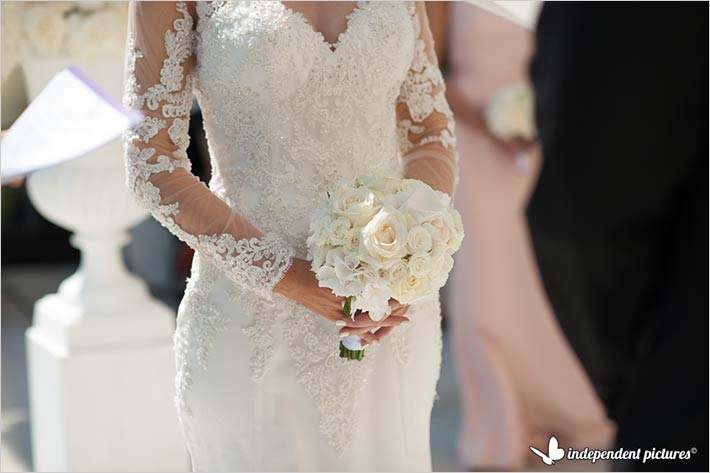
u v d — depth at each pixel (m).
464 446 7.06
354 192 3.62
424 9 4.29
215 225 3.77
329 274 3.58
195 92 4.05
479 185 7.14
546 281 5.93
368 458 4.16
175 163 3.82
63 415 5.75
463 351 7.14
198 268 4.09
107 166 5.73
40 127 3.64
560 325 6.00
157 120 3.79
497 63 7.20
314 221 3.65
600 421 7.23
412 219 3.56
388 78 4.00
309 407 4.04
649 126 5.27
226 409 4.05
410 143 4.31
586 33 5.34
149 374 5.89
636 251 5.52
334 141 3.95
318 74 3.87
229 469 4.11
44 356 5.94
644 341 5.79
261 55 3.77
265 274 3.74
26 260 13.02
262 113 3.88
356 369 4.06
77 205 5.76
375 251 3.50
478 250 7.09
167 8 3.78
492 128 7.12
